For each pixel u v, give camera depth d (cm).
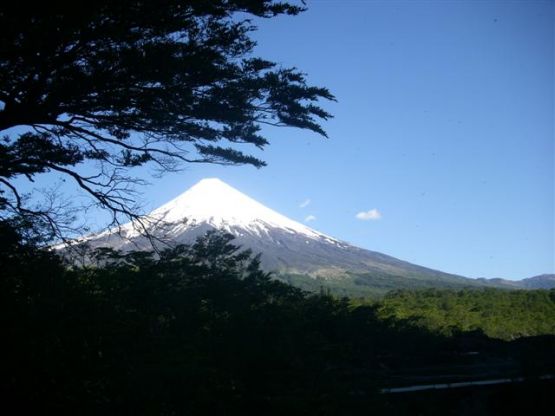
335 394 612
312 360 655
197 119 823
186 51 729
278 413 585
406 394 749
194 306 697
